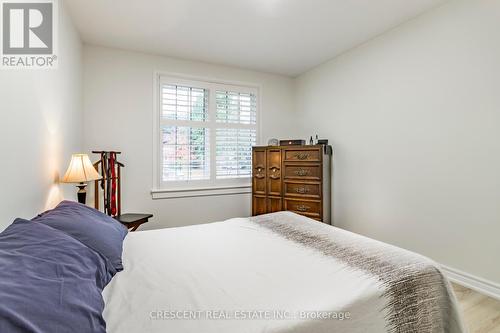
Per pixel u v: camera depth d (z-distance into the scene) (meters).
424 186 2.43
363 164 3.04
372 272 1.13
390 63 2.72
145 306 0.89
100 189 2.96
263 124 3.99
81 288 0.78
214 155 3.68
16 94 1.32
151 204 3.27
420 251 2.46
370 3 2.26
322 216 3.21
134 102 3.18
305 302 0.92
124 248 1.47
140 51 3.20
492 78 1.97
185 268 1.21
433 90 2.34
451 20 2.20
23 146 1.38
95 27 2.62
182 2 2.22
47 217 1.22
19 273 0.69
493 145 1.97
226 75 3.71
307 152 3.27
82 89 2.88
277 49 3.18
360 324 0.93
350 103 3.21
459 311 1.16
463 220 2.15
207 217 3.59
